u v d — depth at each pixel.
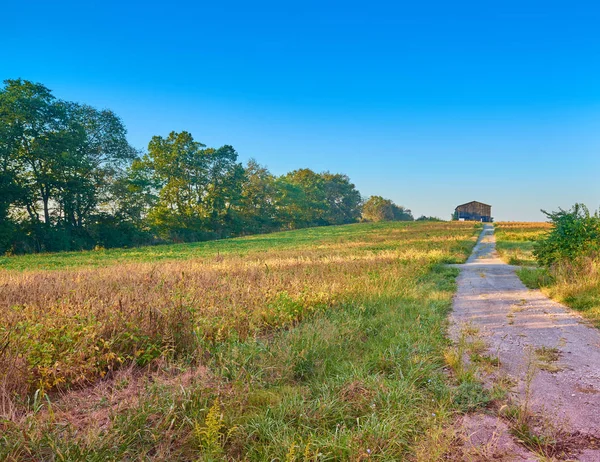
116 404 4.15
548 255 13.21
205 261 21.00
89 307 6.92
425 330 7.09
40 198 43.78
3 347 4.82
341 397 4.27
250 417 3.86
